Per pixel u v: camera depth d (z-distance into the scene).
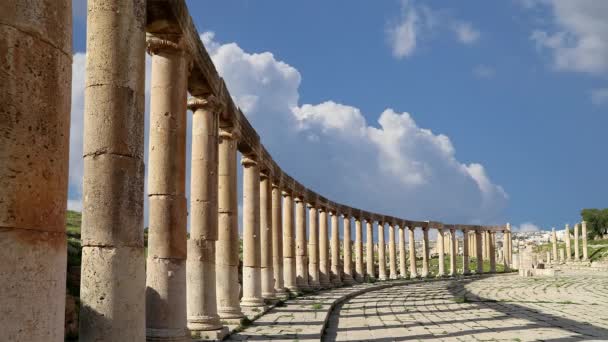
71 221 38.00
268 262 29.62
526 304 31.53
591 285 48.72
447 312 27.23
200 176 18.23
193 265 17.67
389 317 25.09
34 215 5.45
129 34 11.01
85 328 10.40
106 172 10.60
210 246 18.00
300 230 40.00
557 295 38.12
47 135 5.67
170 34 14.46
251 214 26.44
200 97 18.44
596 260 92.94
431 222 69.31
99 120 10.68
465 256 74.88
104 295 10.41
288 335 17.83
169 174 14.36
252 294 25.59
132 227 10.83
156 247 14.13
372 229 58.19
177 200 14.43
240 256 40.19
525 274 67.81
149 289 14.02
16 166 5.32
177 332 13.92
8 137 5.28
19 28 5.45
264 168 29.72
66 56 6.09
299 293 34.88
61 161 5.90
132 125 10.93
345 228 52.81
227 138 21.95
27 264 5.33
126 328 10.52
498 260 102.19
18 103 5.38
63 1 6.06
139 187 11.05
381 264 59.09
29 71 5.50
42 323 5.46
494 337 19.08
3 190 5.21
